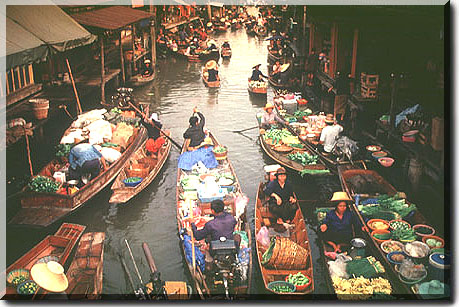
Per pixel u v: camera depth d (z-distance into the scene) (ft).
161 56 95.61
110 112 48.16
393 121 38.50
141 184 34.73
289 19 93.45
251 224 31.96
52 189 30.37
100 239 27.22
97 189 33.45
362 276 24.40
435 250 25.67
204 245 26.18
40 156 39.47
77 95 49.44
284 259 24.64
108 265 27.96
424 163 33.24
